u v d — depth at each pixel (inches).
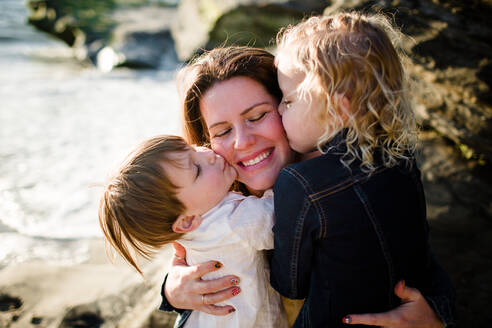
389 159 55.2
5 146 196.4
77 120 241.9
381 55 53.9
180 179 60.7
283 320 66.4
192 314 69.2
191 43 416.8
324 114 56.1
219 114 64.9
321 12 178.4
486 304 87.9
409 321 55.1
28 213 139.9
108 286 100.0
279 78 61.2
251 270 62.2
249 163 66.9
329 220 53.7
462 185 120.3
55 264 110.2
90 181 165.5
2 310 92.0
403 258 55.9
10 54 458.3
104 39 488.1
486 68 100.7
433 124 125.4
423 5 107.0
